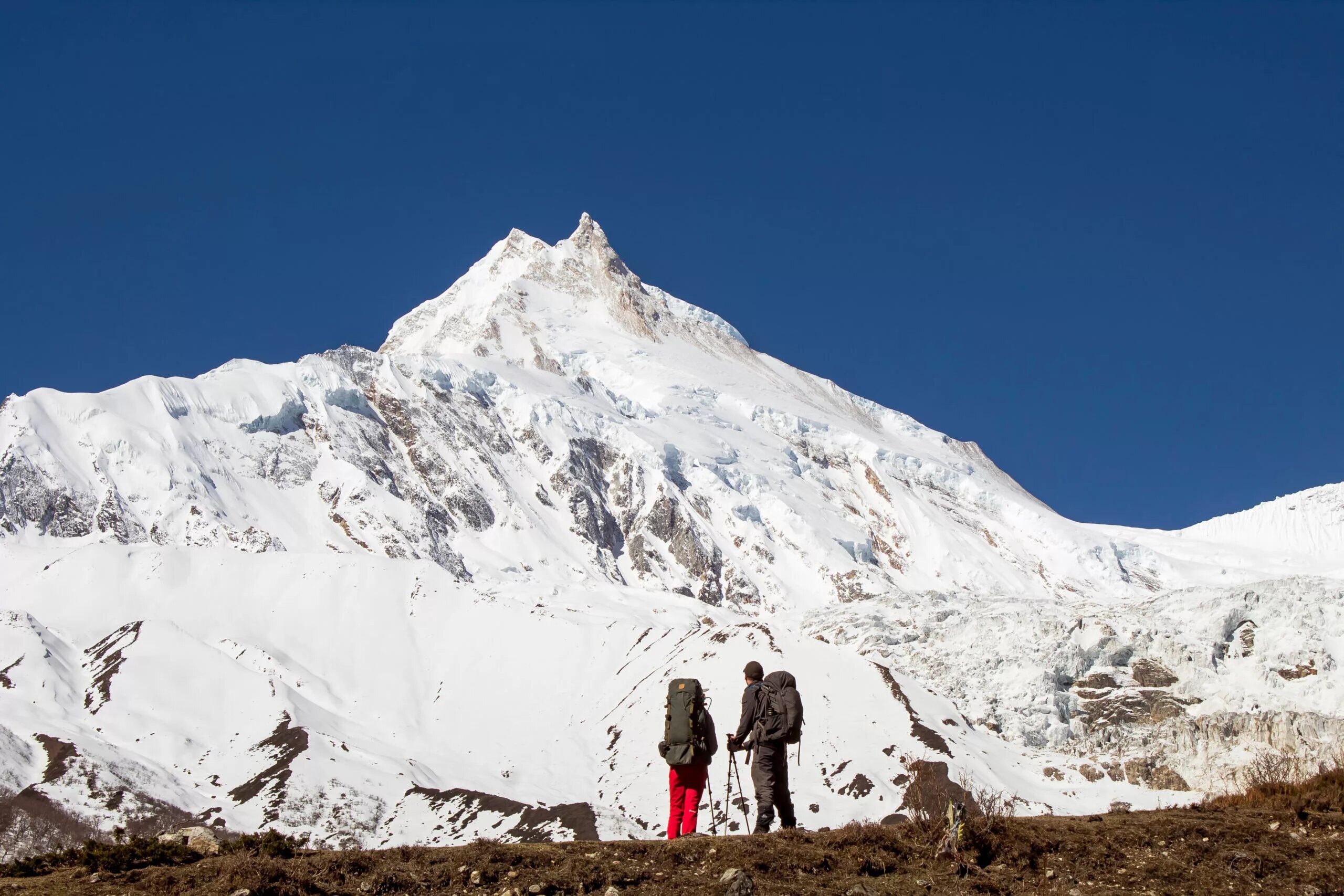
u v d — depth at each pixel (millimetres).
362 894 16703
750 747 19844
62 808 79688
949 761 82625
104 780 83938
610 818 79250
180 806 83062
